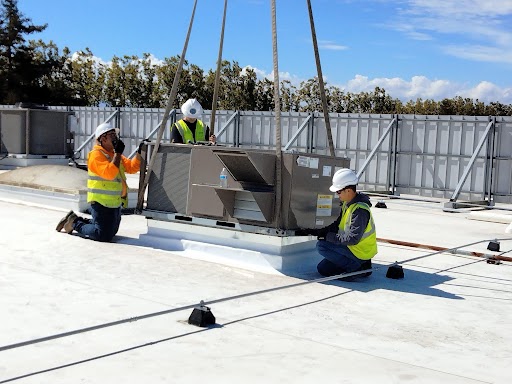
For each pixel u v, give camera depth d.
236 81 47.88
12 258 6.65
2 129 19.09
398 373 3.80
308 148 19.48
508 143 16.30
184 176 7.29
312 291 5.87
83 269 6.30
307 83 49.31
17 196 11.34
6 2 50.41
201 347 4.10
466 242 9.71
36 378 3.45
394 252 8.47
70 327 4.41
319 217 6.89
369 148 18.52
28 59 51.53
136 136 24.12
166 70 49.09
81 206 10.42
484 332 4.81
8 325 4.39
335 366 3.87
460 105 59.06
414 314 5.24
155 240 7.59
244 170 6.48
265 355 4.01
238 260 6.82
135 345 4.08
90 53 55.97
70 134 19.41
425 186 17.73
